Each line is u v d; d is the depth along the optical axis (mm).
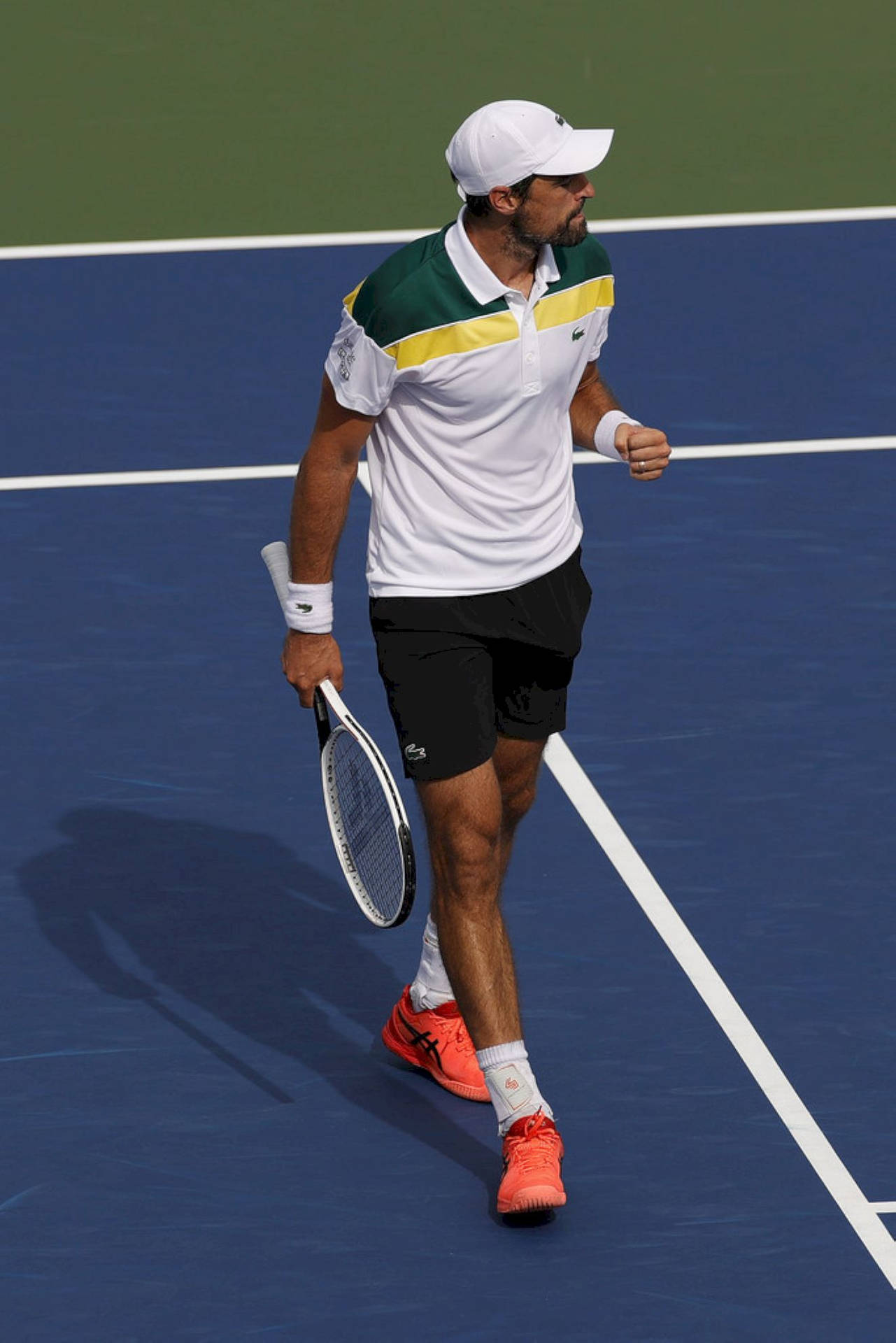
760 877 25281
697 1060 22031
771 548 34094
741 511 35312
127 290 44594
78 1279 18938
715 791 27156
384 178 51219
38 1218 19734
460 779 19891
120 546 34062
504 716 20984
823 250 46562
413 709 20000
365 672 30297
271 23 61719
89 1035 22469
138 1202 19984
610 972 23500
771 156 52469
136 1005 22984
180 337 42188
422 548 19953
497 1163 20672
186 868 25578
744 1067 21891
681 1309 18547
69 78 57688
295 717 29062
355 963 23906
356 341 19250
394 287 19000
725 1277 18938
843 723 28844
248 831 26391
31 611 31938
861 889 25016
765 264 45750
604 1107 21312
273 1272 19062
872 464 36969
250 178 51250
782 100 56281
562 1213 19812
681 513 35281
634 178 51156
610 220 48469
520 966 23562
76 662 30469
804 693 29641
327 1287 18859
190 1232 19578
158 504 35531
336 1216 19812
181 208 49312
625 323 42719
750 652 30828
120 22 61781
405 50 59750
